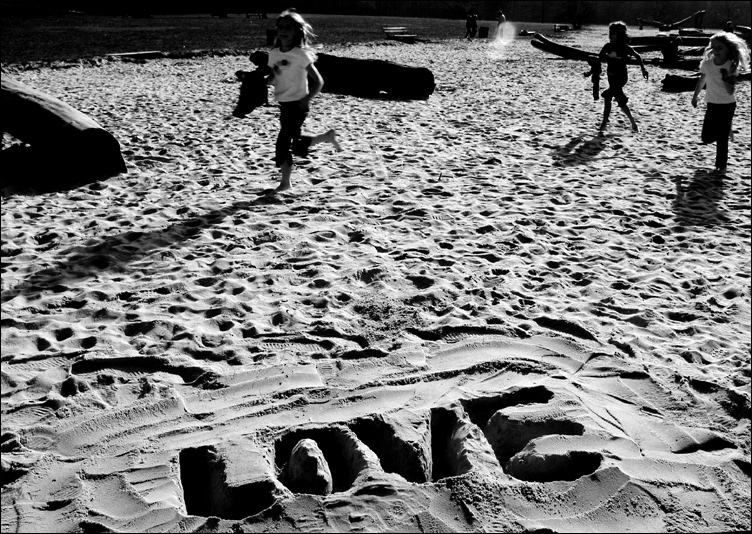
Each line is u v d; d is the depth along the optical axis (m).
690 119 12.52
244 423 3.16
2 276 4.90
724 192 7.81
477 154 9.23
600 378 3.58
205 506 2.85
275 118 11.32
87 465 2.88
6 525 2.53
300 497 2.62
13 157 7.80
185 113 11.62
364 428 3.16
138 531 2.49
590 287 4.93
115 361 3.72
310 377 3.58
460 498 2.62
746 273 5.32
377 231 6.04
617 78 10.73
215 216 6.34
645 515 2.59
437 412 3.26
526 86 16.80
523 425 3.14
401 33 37.22
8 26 36.62
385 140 9.91
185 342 3.95
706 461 2.91
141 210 6.54
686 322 4.45
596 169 8.66
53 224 6.08
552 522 2.55
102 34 32.34
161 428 3.14
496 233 6.08
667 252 5.80
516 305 4.54
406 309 4.39
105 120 10.80
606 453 2.91
